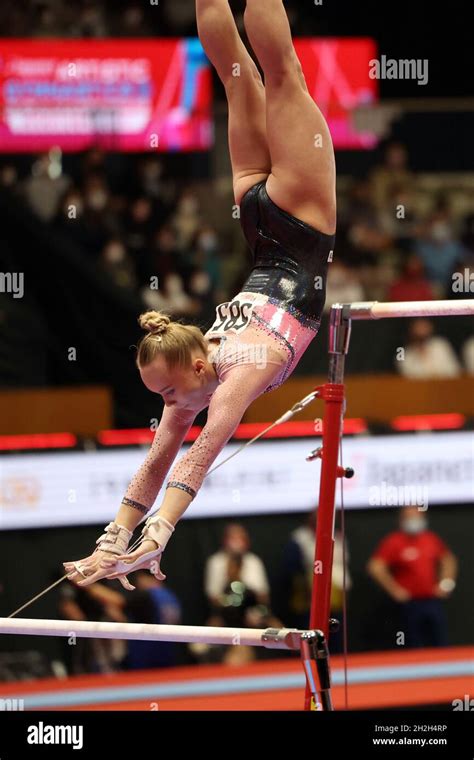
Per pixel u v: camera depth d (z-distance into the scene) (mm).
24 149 15516
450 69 18719
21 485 12242
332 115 16750
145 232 15445
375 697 11531
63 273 14281
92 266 14414
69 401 13289
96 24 16094
